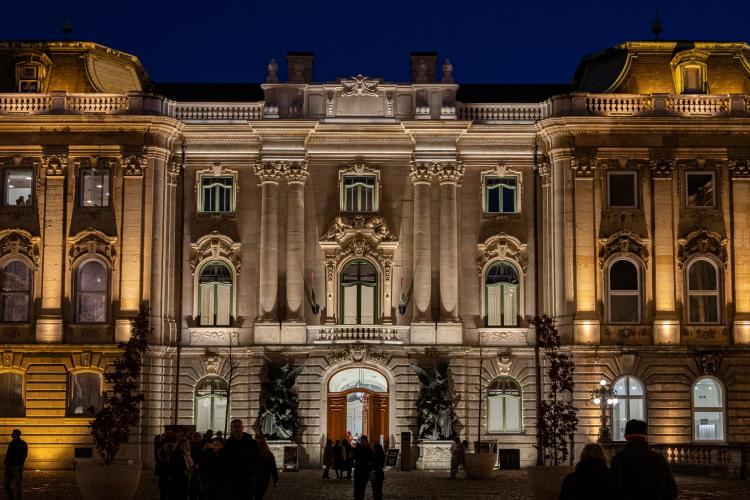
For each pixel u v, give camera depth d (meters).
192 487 31.30
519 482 53.47
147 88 74.19
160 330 66.25
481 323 68.62
